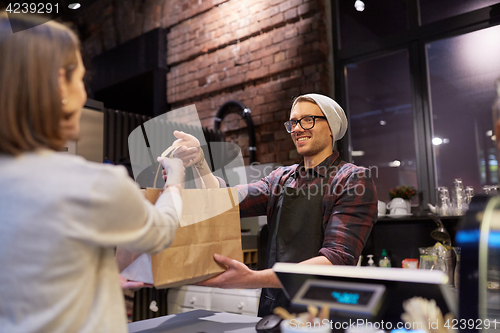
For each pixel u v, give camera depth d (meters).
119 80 4.16
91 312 0.59
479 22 2.45
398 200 2.36
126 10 4.34
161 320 1.05
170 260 0.84
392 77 2.86
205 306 2.51
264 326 0.88
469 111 2.51
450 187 2.53
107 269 0.63
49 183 0.56
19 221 0.54
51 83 0.58
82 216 0.56
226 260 0.93
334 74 3.03
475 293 0.52
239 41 3.48
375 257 2.40
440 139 2.60
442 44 2.64
